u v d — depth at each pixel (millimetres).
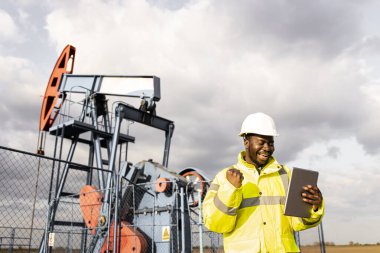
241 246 2684
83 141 17469
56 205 13078
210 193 2797
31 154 7730
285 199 2809
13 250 10828
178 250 11500
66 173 16125
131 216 13055
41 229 11414
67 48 19141
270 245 2670
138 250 11555
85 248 12648
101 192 13422
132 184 11750
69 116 17094
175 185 12312
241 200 2602
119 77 17141
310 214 2666
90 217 13008
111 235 12094
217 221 2586
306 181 2639
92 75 17672
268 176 2883
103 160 16922
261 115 2926
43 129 18641
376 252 60938
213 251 12664
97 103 17656
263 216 2732
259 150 2838
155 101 16312
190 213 12062
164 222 12188
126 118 15398
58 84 18578
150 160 13992
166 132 16875
